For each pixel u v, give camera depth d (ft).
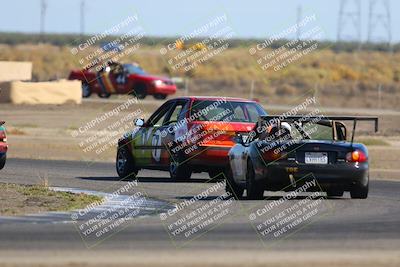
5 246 149.38
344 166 213.46
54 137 440.04
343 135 222.89
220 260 138.10
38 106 597.52
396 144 423.64
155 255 142.92
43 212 192.75
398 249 149.48
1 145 282.15
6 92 617.62
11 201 207.72
